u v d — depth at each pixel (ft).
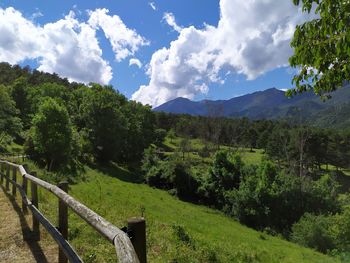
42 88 302.86
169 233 36.60
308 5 10.85
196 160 245.24
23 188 32.24
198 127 335.67
